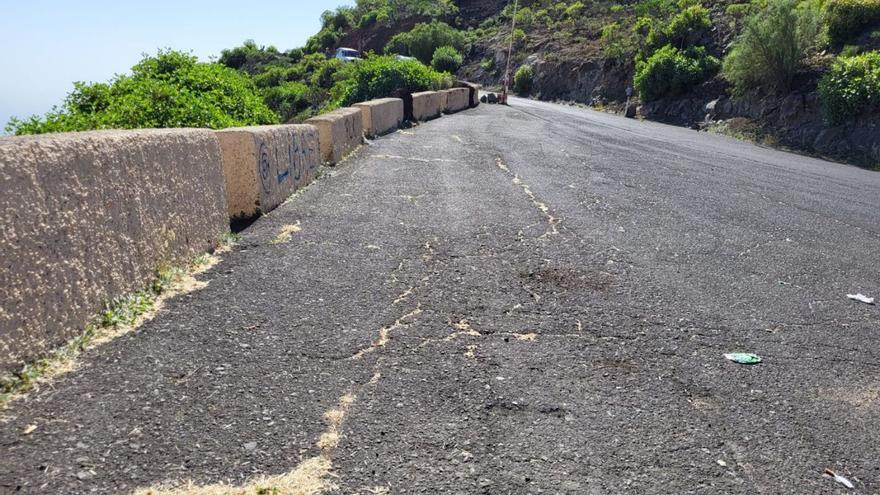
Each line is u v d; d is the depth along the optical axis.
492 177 9.18
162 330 3.48
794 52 23.16
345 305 4.05
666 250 5.92
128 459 2.36
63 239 3.08
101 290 3.42
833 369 3.63
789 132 21.94
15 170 2.76
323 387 3.00
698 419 2.96
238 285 4.28
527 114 24.64
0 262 2.66
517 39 56.69
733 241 6.50
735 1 36.81
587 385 3.21
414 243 5.58
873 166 17.20
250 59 96.88
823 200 9.63
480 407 2.92
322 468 2.39
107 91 8.94
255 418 2.69
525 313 4.14
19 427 2.49
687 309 4.42
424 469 2.43
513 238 5.94
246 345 3.38
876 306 4.80
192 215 4.64
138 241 3.83
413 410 2.85
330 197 7.22
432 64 63.41
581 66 43.91
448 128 16.61
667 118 30.78
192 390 2.88
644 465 2.56
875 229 7.74
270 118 11.50
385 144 12.38
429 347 3.52
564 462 2.54
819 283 5.29
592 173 10.23
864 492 2.51
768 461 2.67
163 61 11.48
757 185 10.55
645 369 3.45
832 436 2.91
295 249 5.18
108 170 3.49
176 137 4.39
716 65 30.92
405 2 91.25
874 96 18.95
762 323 4.27
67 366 2.98
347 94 25.61
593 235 6.25
